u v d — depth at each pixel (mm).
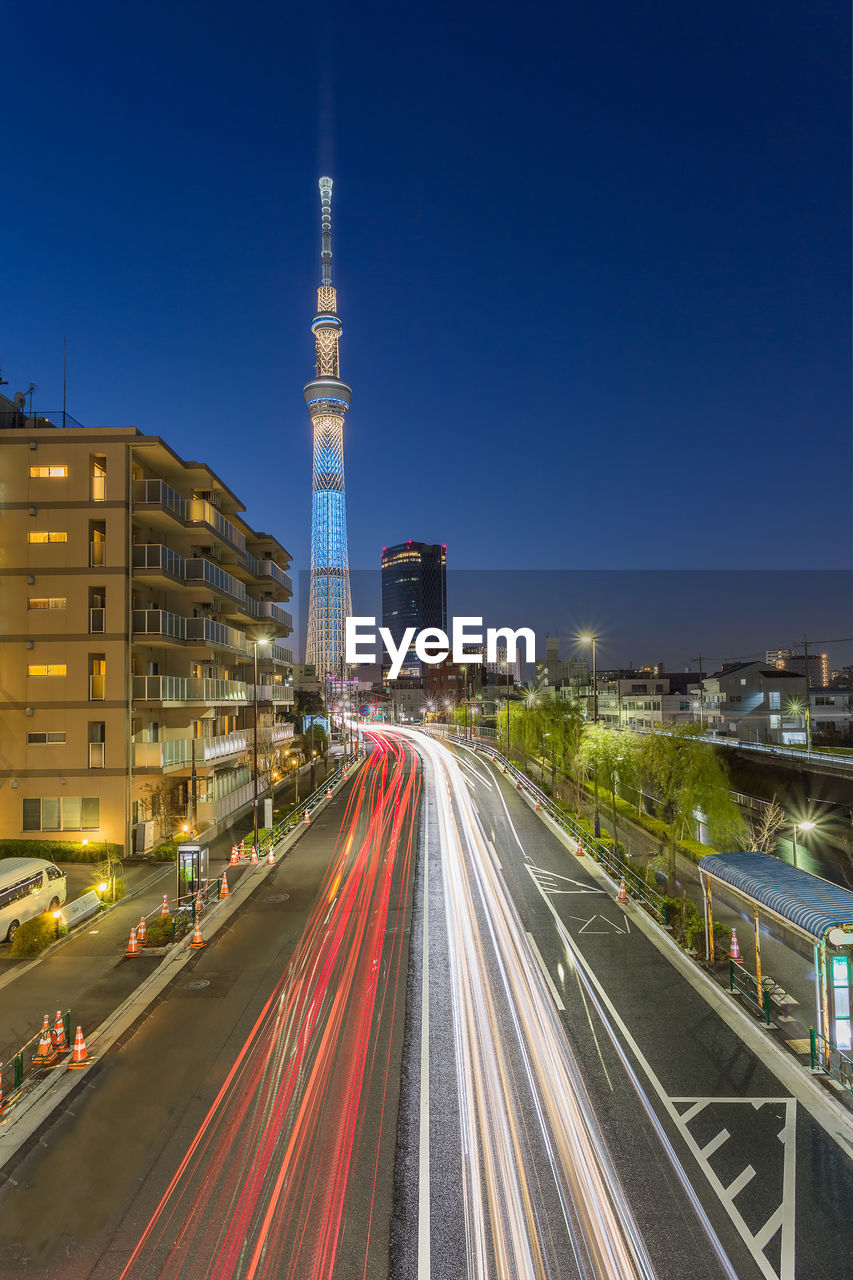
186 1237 8719
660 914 20688
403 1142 10547
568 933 19828
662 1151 10320
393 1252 8500
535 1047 13391
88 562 28672
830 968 12266
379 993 15859
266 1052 13250
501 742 71125
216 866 27578
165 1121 11078
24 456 29031
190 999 15570
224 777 36469
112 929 20141
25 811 28094
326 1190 9547
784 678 73188
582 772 41312
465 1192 9508
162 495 30203
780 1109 11336
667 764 24766
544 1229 8836
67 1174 9867
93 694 28500
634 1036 13805
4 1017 14727
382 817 38500
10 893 19297
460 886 24672
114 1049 13367
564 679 124312
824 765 40000
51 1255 8445
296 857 29156
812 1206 9188
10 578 28625
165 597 34406
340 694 141500
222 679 37188
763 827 29297
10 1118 11125
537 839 32719
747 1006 15039
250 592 49562
